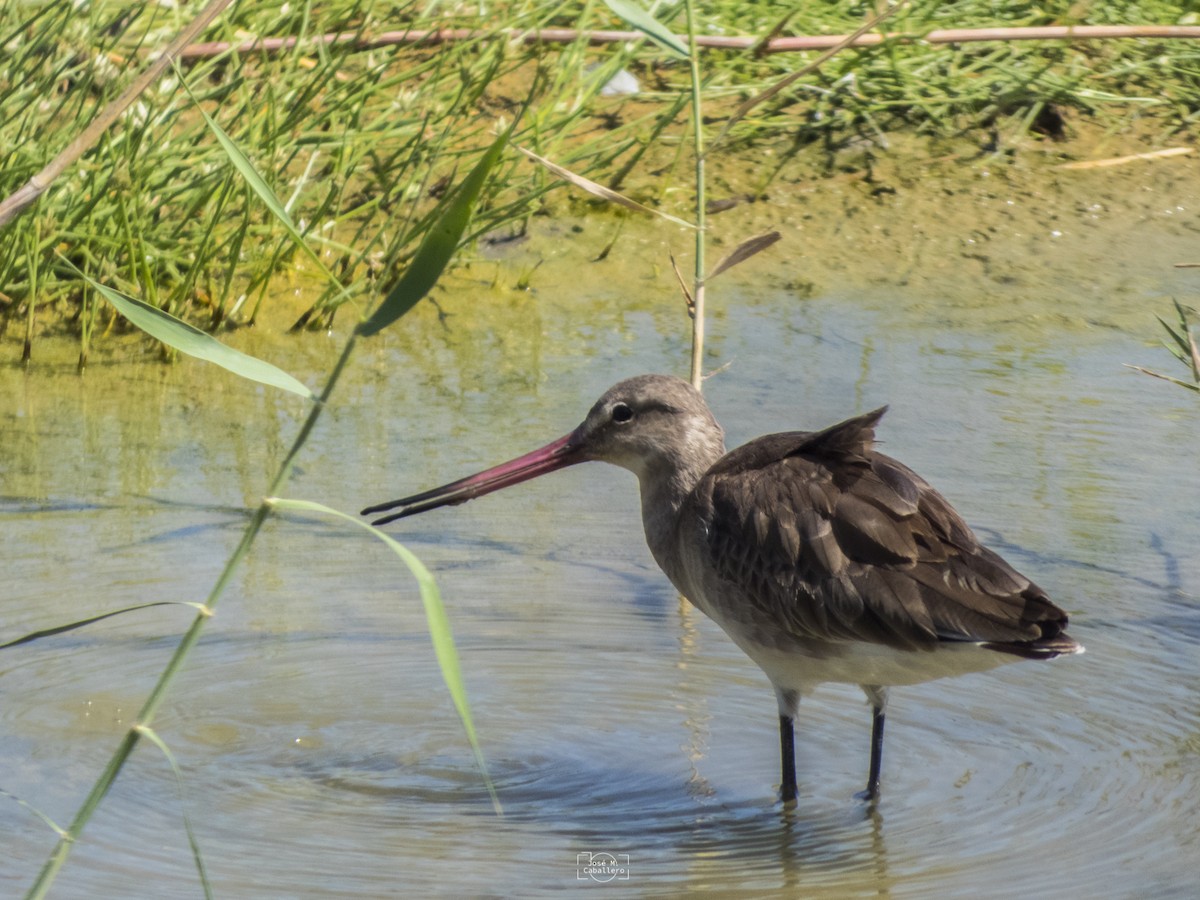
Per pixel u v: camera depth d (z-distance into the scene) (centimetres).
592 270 1552
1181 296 1451
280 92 1477
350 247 1444
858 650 789
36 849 738
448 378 1345
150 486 1158
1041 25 1706
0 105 1352
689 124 1689
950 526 786
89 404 1296
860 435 827
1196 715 869
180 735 868
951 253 1546
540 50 1487
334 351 1399
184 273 1459
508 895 704
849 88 1684
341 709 903
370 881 716
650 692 932
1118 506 1102
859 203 1617
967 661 767
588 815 789
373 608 1023
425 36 1510
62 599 994
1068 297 1463
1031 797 795
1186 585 1005
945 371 1329
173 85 1470
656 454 920
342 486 1144
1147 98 1702
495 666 957
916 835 763
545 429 1234
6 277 1366
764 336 1406
